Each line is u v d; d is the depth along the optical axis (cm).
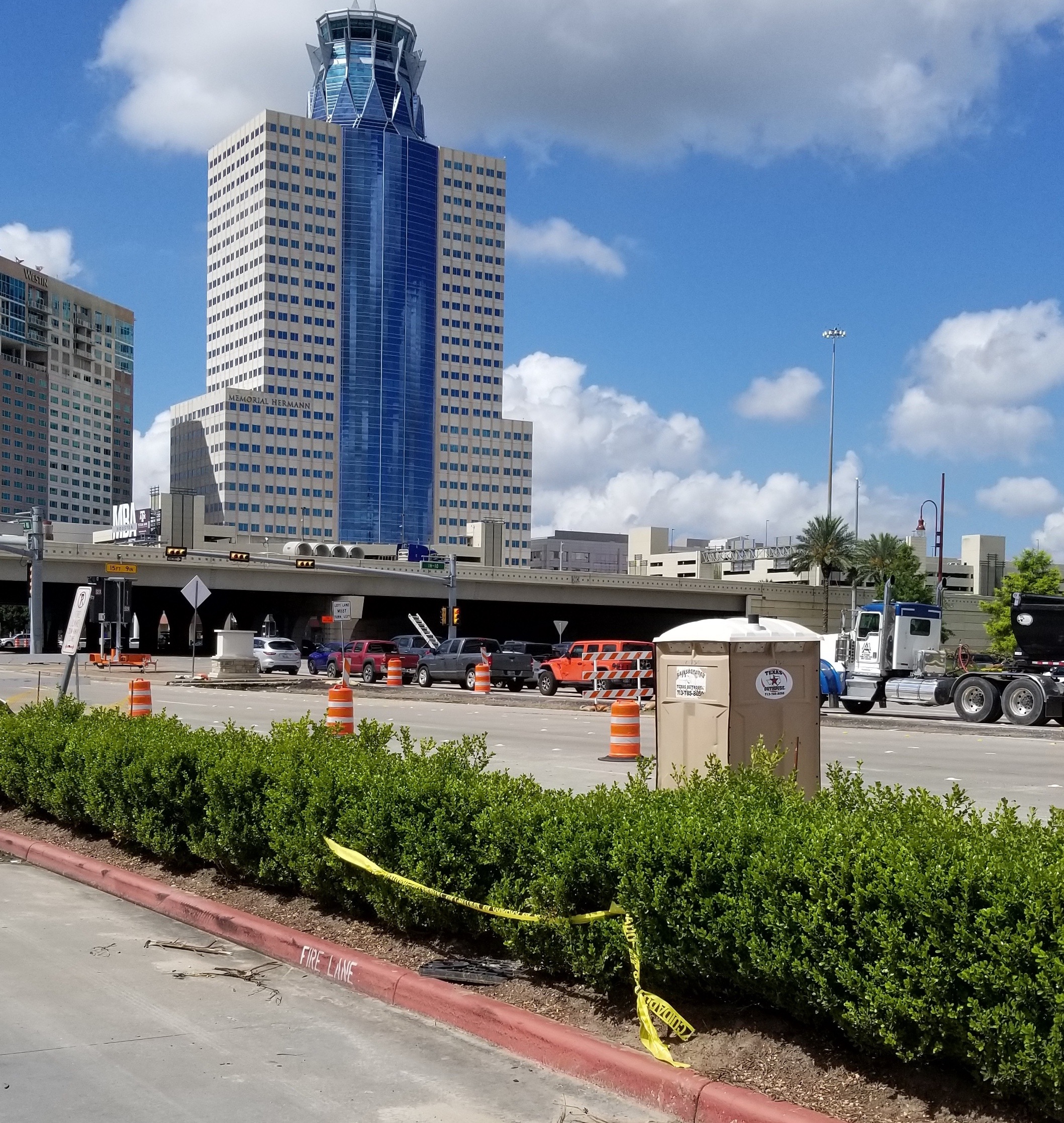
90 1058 541
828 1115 449
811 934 470
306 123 18288
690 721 888
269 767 818
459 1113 486
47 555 6588
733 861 508
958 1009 422
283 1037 577
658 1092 493
